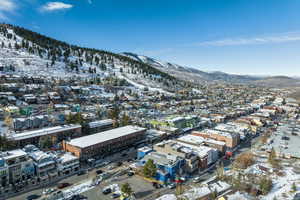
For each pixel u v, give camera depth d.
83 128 114.38
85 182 67.12
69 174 72.19
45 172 68.25
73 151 84.31
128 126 117.94
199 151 86.50
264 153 99.81
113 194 59.62
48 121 123.56
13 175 63.19
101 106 181.25
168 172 70.25
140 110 184.50
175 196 58.94
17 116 129.62
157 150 88.06
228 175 73.56
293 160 92.81
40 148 89.19
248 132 130.38
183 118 146.12
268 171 79.12
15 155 66.94
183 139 103.62
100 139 92.69
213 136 112.50
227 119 180.12
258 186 67.12
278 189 66.69
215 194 60.28
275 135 129.88
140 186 66.31
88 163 81.00
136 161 83.62
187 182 70.50
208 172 80.00
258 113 186.88
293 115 196.25
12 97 162.50
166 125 136.75
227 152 96.12
